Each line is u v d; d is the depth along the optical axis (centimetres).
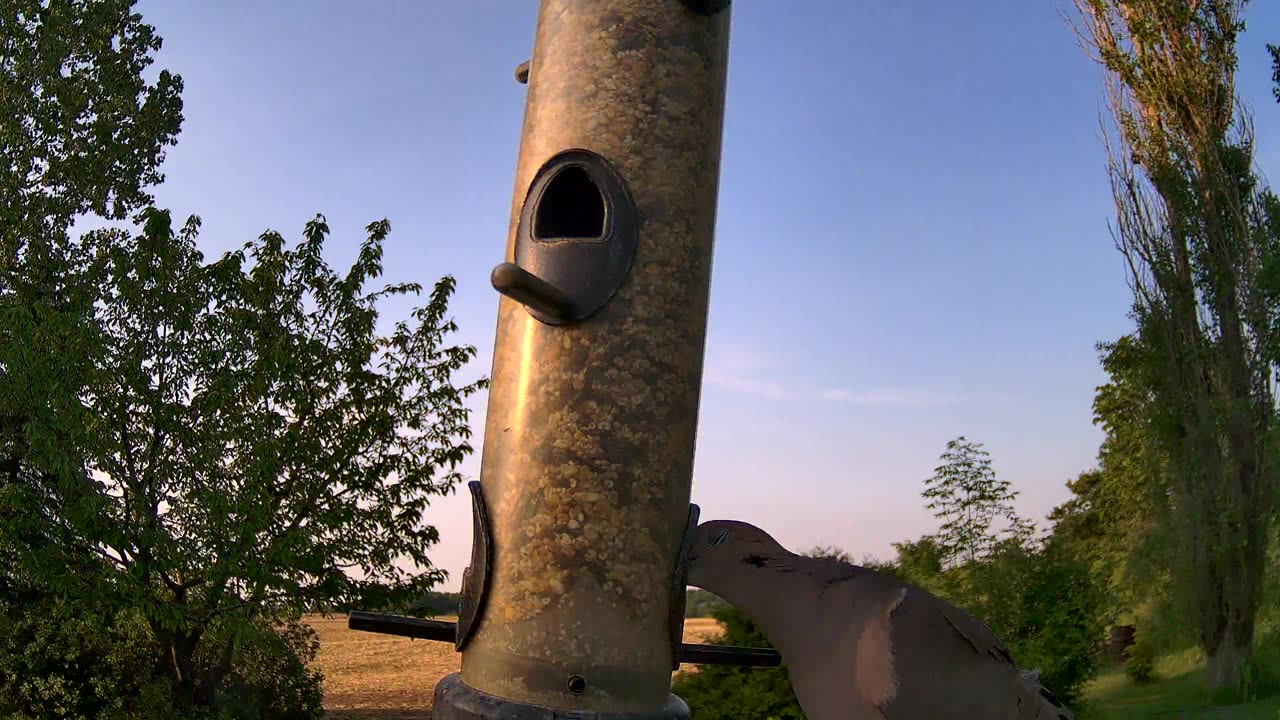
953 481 1498
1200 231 2006
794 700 737
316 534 1263
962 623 146
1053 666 1363
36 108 1502
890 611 143
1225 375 1938
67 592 1205
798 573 155
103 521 1175
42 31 1538
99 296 1339
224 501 1197
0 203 1463
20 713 1253
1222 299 1973
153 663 1368
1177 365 1986
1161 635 1853
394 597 1312
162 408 1197
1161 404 1992
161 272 1260
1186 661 1881
